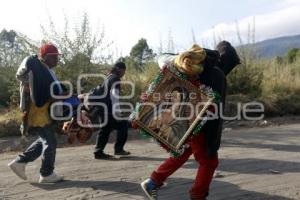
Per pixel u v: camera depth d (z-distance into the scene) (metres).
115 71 8.90
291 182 7.23
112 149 10.02
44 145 7.17
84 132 7.38
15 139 11.12
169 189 6.88
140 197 6.53
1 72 14.45
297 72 18.42
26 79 6.97
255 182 7.23
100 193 6.71
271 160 8.72
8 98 14.28
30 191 6.84
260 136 11.46
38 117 7.04
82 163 8.62
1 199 6.47
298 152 9.48
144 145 10.39
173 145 5.77
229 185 7.06
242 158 8.90
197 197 5.85
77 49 13.36
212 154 5.75
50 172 7.23
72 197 6.54
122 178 7.52
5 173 7.91
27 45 13.32
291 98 15.90
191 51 5.70
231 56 6.64
